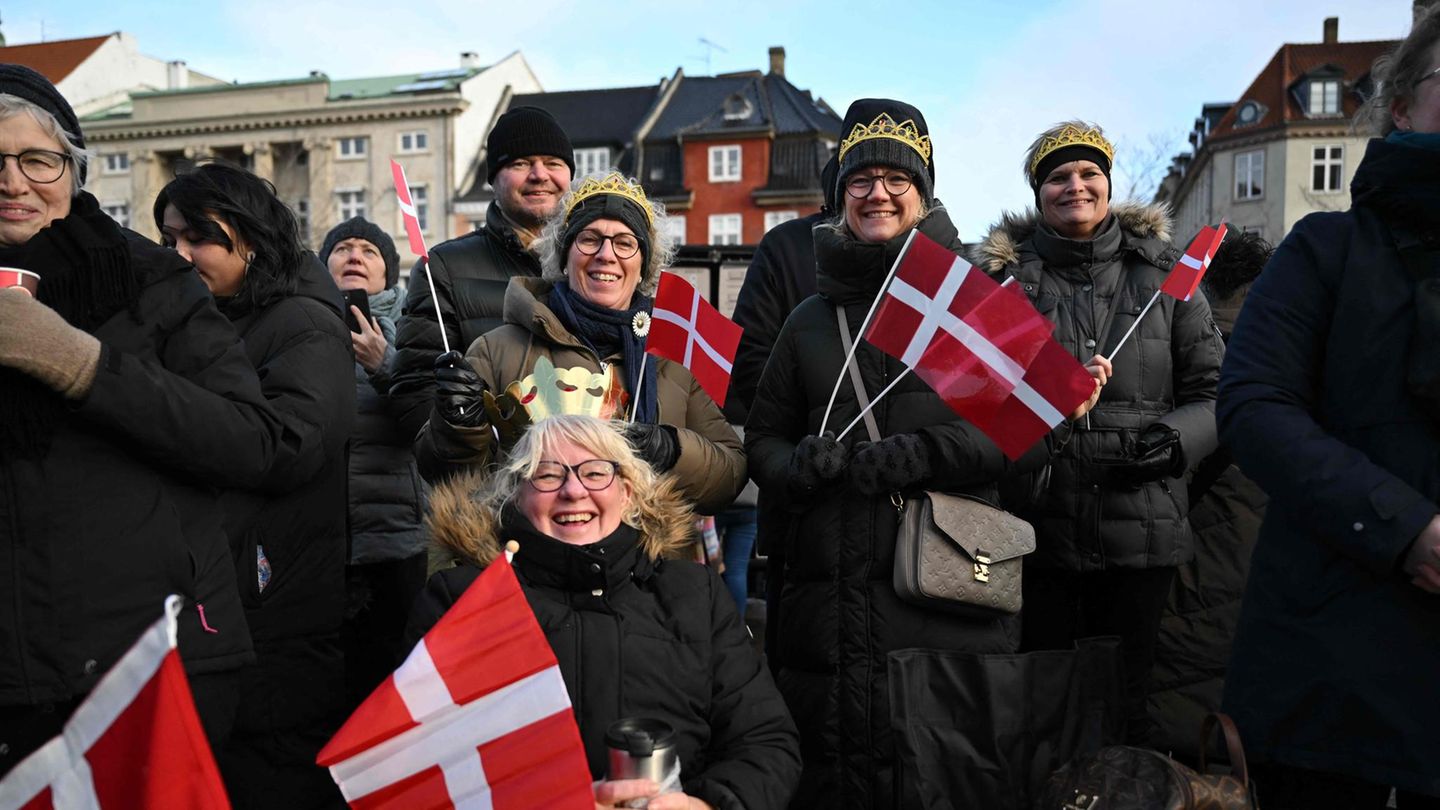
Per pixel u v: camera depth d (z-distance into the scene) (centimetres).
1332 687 233
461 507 285
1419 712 224
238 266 318
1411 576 223
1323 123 4325
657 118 4812
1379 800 242
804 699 325
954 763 306
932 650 314
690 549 319
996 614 319
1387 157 237
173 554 247
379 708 222
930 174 354
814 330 348
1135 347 377
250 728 322
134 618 239
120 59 5572
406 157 4844
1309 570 241
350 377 317
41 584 229
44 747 186
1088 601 385
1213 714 259
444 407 315
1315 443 233
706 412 360
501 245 434
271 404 292
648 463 306
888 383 335
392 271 532
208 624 254
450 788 223
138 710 182
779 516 370
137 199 5044
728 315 722
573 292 349
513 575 233
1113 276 388
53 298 242
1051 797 275
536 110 440
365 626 426
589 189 353
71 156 253
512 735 224
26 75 250
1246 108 4559
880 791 311
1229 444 251
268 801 328
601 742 263
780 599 378
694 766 272
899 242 336
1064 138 389
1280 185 4394
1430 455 229
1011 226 416
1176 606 426
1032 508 373
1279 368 247
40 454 231
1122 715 330
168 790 181
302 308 317
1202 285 473
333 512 339
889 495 321
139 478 245
